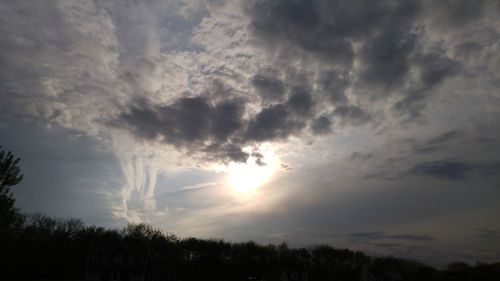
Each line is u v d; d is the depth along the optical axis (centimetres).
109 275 8300
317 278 12662
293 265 12875
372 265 13800
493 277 10838
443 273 12206
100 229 11819
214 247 12600
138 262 8625
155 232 12438
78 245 10112
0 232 3516
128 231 12325
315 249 14288
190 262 11769
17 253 8038
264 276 11631
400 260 14488
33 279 8038
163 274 9781
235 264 12394
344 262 13862
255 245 13400
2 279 7731
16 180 3550
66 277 8762
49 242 9738
